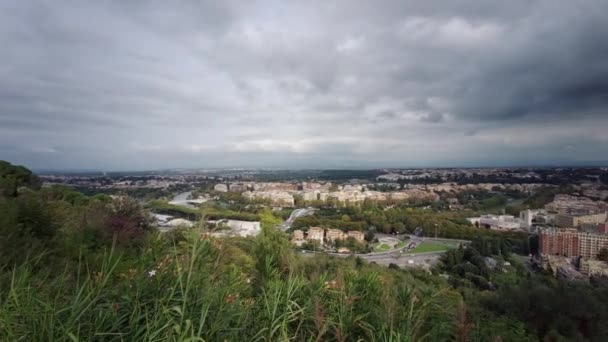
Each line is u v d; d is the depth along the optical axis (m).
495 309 6.82
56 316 1.61
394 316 2.84
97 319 1.73
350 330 2.72
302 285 3.15
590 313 6.26
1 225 5.30
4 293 2.02
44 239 5.79
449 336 3.02
